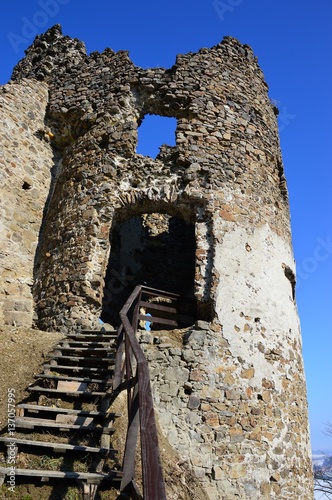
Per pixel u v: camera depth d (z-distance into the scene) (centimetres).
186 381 622
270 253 787
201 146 791
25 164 896
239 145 822
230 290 702
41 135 941
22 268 835
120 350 484
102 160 808
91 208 773
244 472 597
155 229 1244
